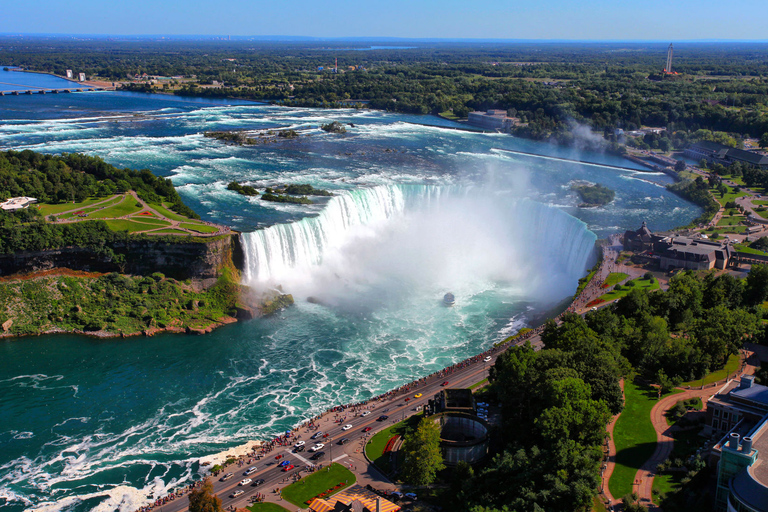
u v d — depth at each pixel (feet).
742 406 430.61
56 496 433.89
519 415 469.16
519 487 385.91
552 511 365.20
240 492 420.77
